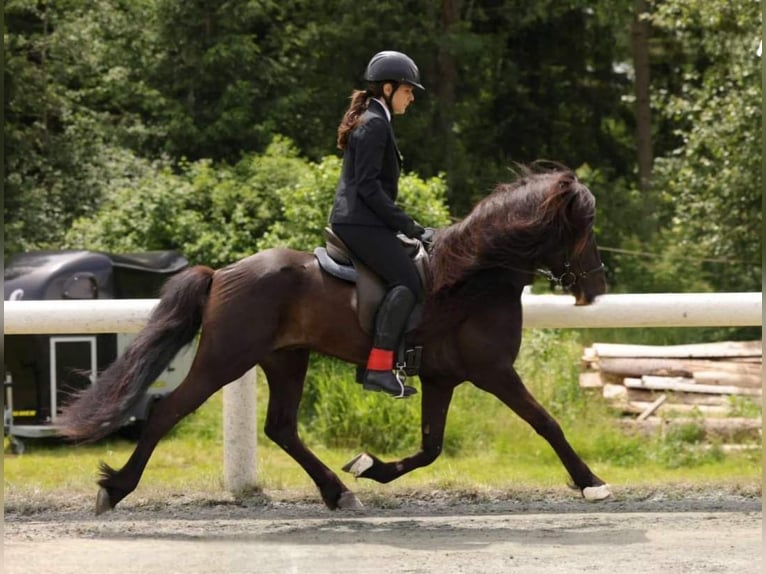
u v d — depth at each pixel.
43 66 26.12
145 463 9.21
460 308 9.26
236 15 27.05
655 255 27.23
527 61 34.06
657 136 34.97
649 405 14.94
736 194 22.58
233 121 26.67
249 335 9.17
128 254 16.11
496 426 14.12
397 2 29.08
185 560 8.01
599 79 34.56
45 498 10.41
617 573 7.55
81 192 25.58
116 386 9.23
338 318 9.23
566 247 9.29
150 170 26.39
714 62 24.67
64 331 10.29
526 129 34.06
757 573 7.52
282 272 9.27
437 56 30.94
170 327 9.29
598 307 10.34
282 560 8.00
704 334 22.61
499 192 9.39
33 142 25.88
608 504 10.36
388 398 13.99
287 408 10.00
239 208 20.02
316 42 28.94
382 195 9.00
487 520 9.62
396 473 9.73
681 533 8.96
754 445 13.60
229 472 10.59
